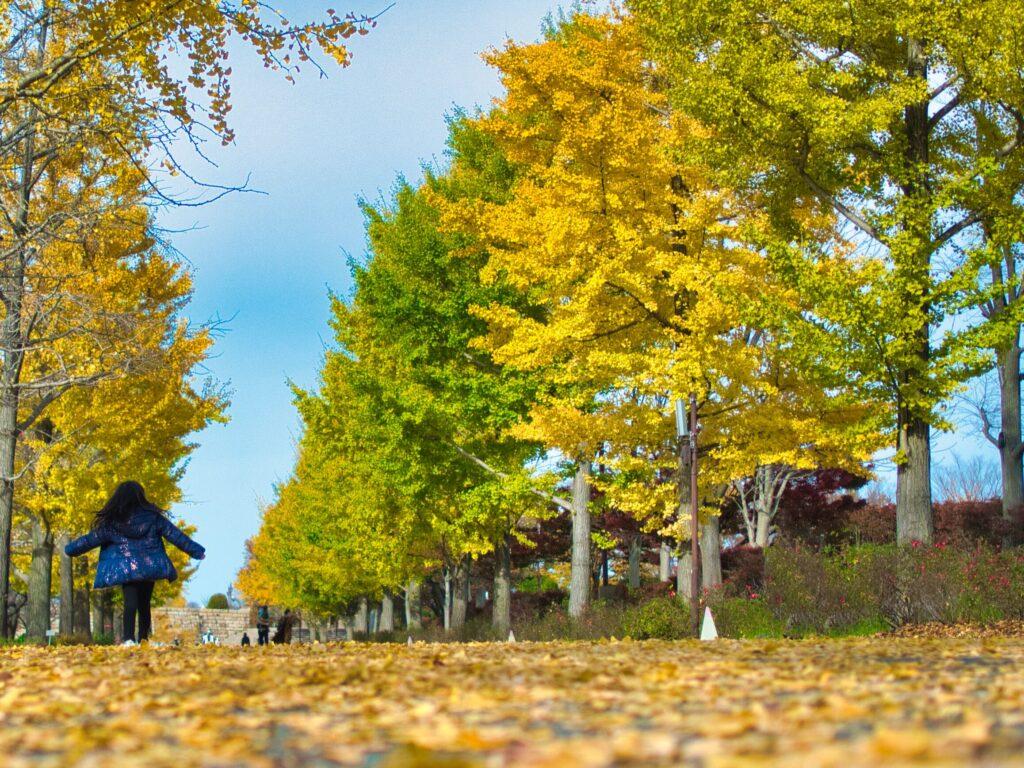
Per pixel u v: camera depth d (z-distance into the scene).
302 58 12.69
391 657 8.37
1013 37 14.80
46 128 14.16
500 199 22.84
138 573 12.09
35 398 22.59
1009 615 14.18
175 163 13.67
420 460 22.59
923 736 3.17
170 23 12.41
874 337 15.59
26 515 26.92
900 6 15.89
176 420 24.86
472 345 21.19
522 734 4.00
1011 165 17.09
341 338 28.98
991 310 24.34
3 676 7.45
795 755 3.03
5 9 13.27
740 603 17.05
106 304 19.97
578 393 20.45
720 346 17.17
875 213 17.44
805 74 16.48
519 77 18.58
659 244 18.42
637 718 4.50
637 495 18.44
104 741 4.07
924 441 16.73
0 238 16.38
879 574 15.17
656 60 18.25
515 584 49.16
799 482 32.00
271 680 6.54
